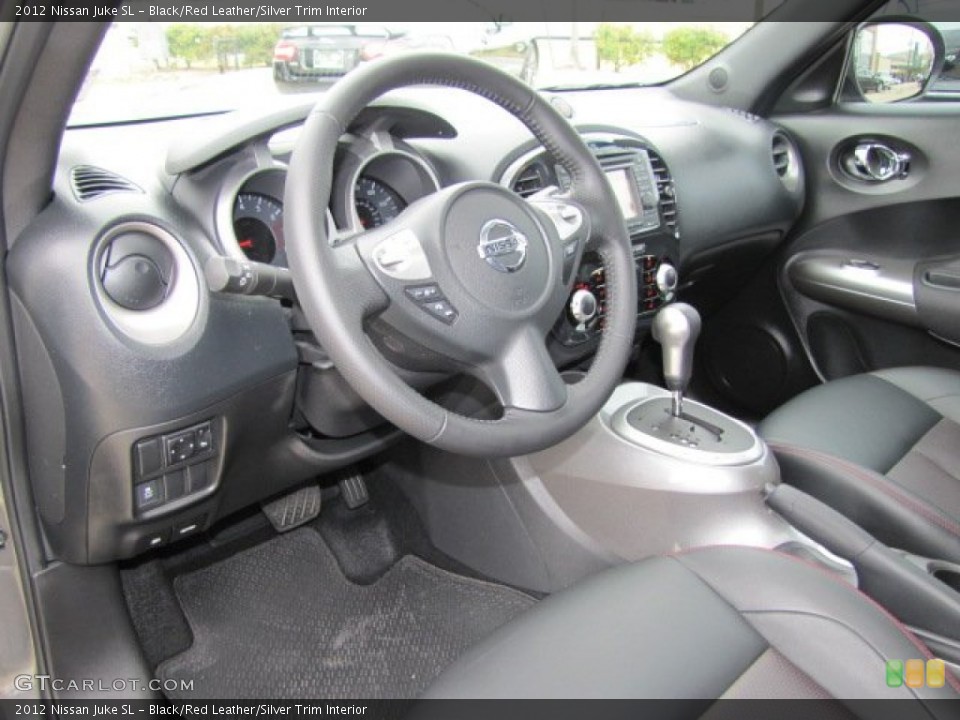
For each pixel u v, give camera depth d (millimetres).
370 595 1646
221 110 1371
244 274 900
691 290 2000
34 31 797
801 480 1392
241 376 1102
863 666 858
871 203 1937
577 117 1659
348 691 1462
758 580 964
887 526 1283
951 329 1808
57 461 1069
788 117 2082
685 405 1431
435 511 1724
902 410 1568
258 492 1311
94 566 1255
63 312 982
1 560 1161
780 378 2184
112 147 1192
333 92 925
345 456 1366
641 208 1613
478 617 1595
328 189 909
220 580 1628
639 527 1344
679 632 899
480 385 1468
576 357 1538
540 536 1495
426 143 1345
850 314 2008
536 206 1089
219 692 1443
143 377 1012
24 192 974
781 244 2109
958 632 1030
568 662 860
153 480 1083
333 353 882
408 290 928
